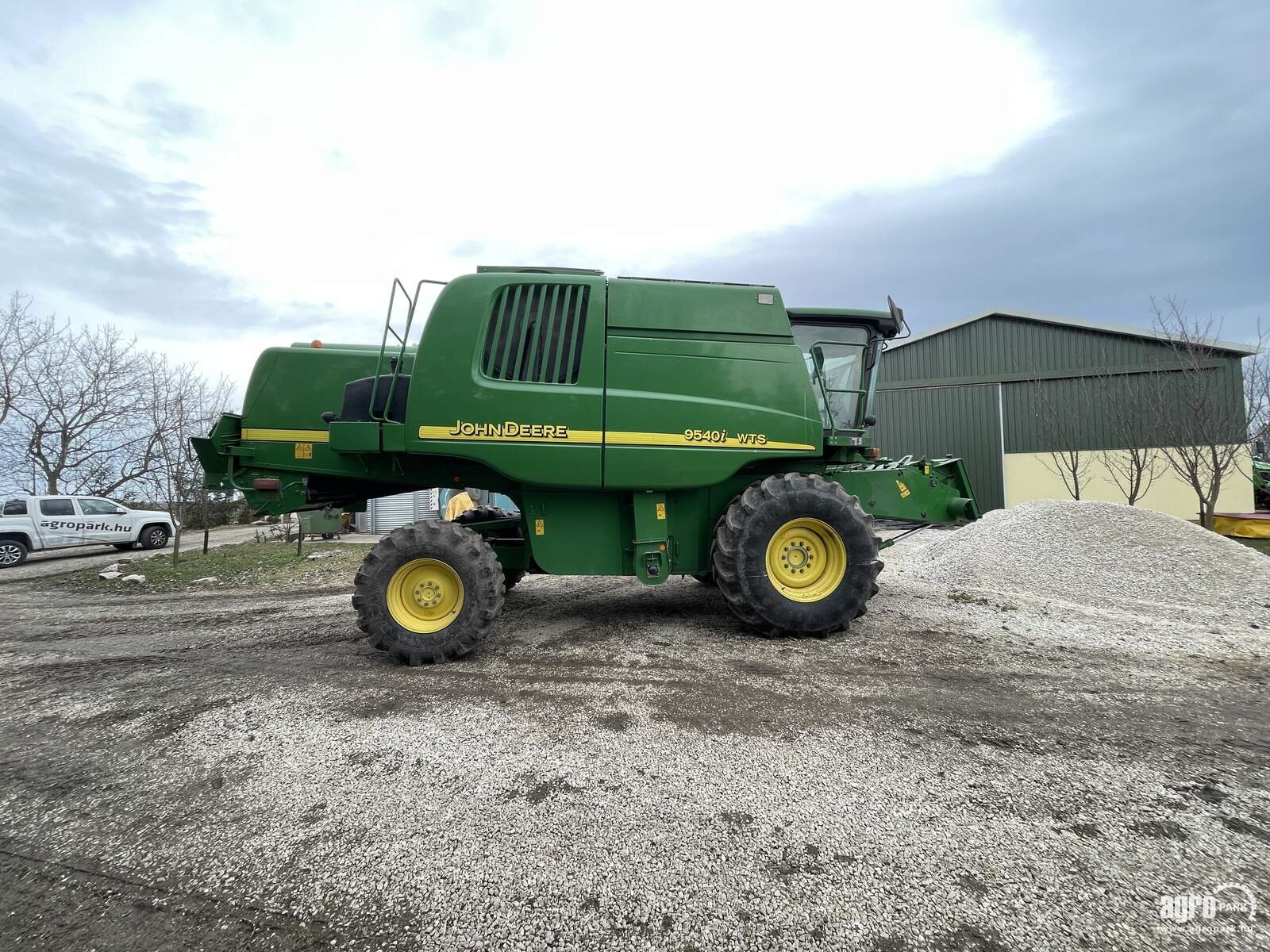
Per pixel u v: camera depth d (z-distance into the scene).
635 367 4.07
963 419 15.51
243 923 1.56
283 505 4.63
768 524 4.08
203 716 2.96
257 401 4.59
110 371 21.22
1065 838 1.86
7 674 3.77
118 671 3.79
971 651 3.86
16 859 1.84
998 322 15.33
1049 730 2.65
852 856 1.78
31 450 20.55
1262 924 1.50
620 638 4.27
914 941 1.45
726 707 2.95
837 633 4.29
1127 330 14.03
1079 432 14.45
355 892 1.66
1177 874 1.69
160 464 16.17
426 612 3.85
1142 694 3.09
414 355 4.73
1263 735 2.60
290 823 2.00
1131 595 5.29
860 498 4.86
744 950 1.43
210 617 5.51
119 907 1.63
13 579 9.00
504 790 2.17
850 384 4.98
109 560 11.45
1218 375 11.27
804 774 2.27
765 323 4.23
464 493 10.45
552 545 4.27
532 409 3.98
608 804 2.07
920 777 2.24
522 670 3.59
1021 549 6.18
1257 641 4.04
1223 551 5.57
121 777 2.35
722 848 1.82
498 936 1.49
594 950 1.44
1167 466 13.05
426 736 2.65
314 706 3.06
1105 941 1.45
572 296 4.10
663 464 4.06
